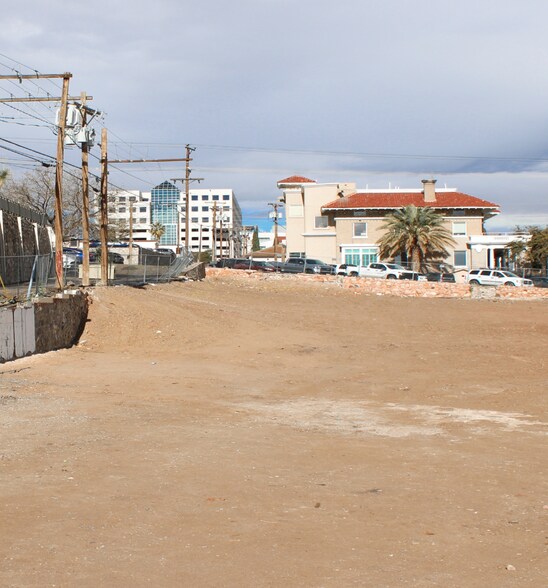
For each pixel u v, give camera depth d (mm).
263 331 30281
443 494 7781
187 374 19609
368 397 16453
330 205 73312
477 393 16922
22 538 5957
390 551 5883
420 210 68375
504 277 58812
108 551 5703
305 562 5566
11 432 10695
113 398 14820
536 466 9211
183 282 44938
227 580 5164
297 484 8094
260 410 14242
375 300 46531
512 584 5176
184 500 7262
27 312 20703
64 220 74812
